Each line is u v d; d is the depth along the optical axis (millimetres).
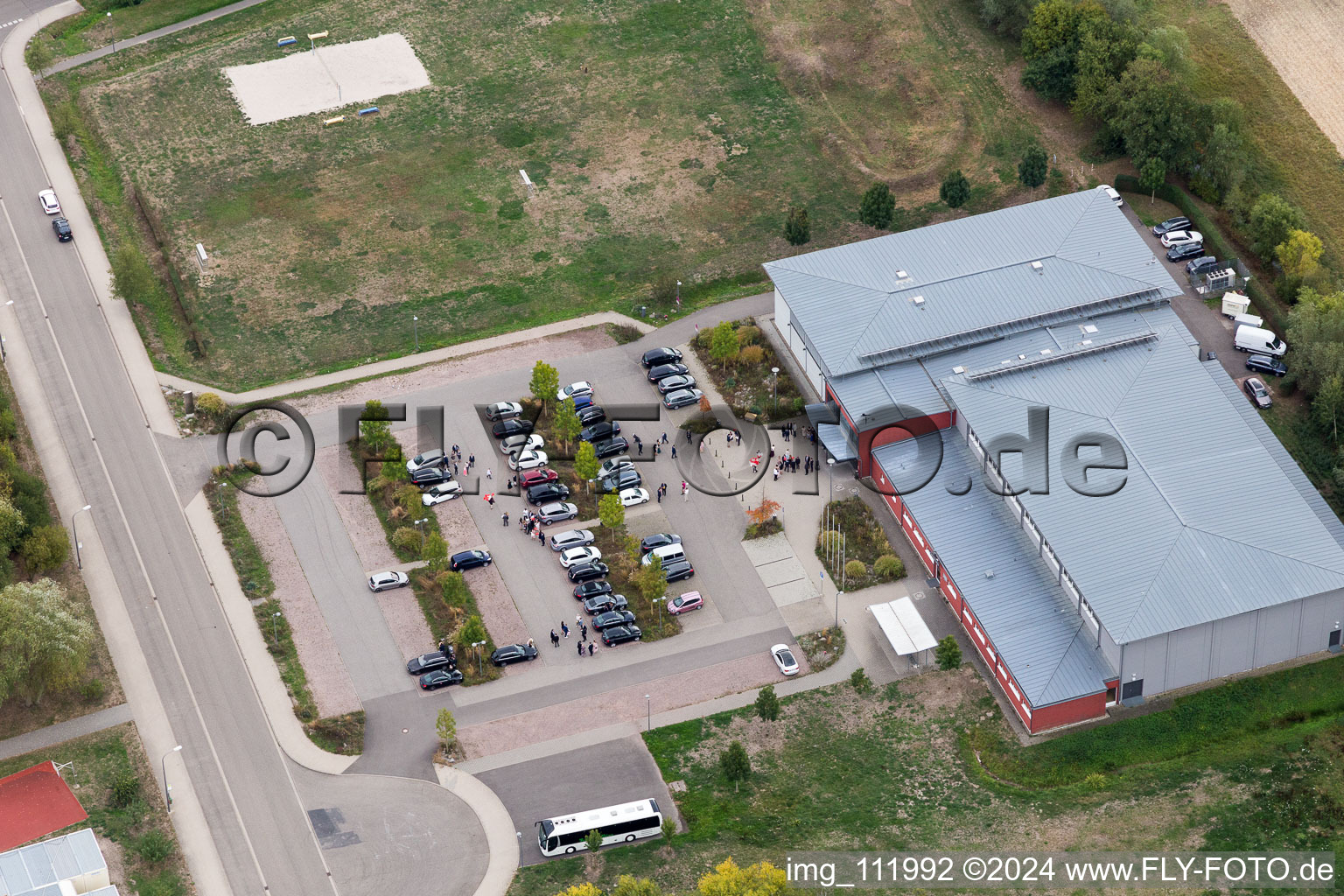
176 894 159000
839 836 162625
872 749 173000
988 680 179250
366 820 166125
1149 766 170375
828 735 174500
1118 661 172250
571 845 161500
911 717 176125
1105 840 160375
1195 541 176750
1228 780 166500
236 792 169000
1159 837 160000
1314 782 165000
